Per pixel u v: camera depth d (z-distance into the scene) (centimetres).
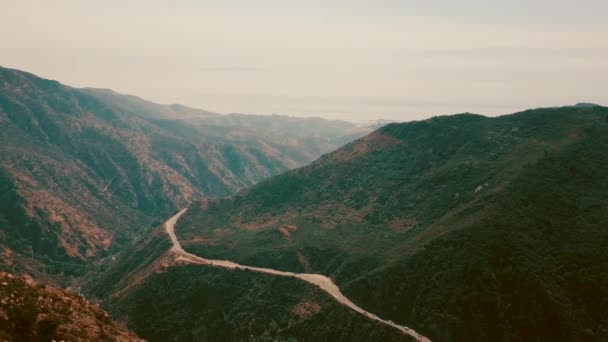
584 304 11600
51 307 7819
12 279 8425
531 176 15275
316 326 14212
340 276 16475
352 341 13088
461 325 11612
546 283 11938
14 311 7056
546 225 13512
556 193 14500
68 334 7119
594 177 14950
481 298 11850
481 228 13650
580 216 13700
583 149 16162
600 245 12612
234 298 16888
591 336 10900
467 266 12669
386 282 14238
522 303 11638
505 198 14600
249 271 18000
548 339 11031
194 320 16612
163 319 16838
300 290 16188
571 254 12619
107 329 8088
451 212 16600
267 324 15325
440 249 13825
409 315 12962
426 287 13112
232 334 15538
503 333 11231
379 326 12975
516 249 12719
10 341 6291
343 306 14338
